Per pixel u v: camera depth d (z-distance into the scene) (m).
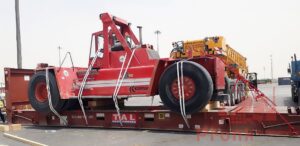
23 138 8.00
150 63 8.44
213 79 7.73
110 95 8.67
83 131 8.64
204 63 7.84
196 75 7.29
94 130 8.70
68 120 9.57
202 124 7.58
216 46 14.95
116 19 9.33
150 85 7.95
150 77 8.10
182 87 7.45
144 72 8.20
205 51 14.83
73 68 9.73
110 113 8.86
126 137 7.48
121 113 8.67
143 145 6.54
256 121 7.02
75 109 9.95
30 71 11.58
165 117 8.07
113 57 9.02
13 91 10.93
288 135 6.69
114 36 9.47
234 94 13.41
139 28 9.91
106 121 8.93
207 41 15.10
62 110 9.66
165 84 7.69
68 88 9.40
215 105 8.09
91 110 9.33
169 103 7.64
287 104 14.76
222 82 8.26
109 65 9.04
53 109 9.38
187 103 7.37
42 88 9.83
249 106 9.67
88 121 9.24
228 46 16.16
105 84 8.77
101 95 8.80
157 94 8.30
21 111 10.59
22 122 10.55
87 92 9.05
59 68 9.37
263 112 7.05
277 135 6.79
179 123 7.88
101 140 7.29
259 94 9.13
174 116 7.95
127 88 8.40
